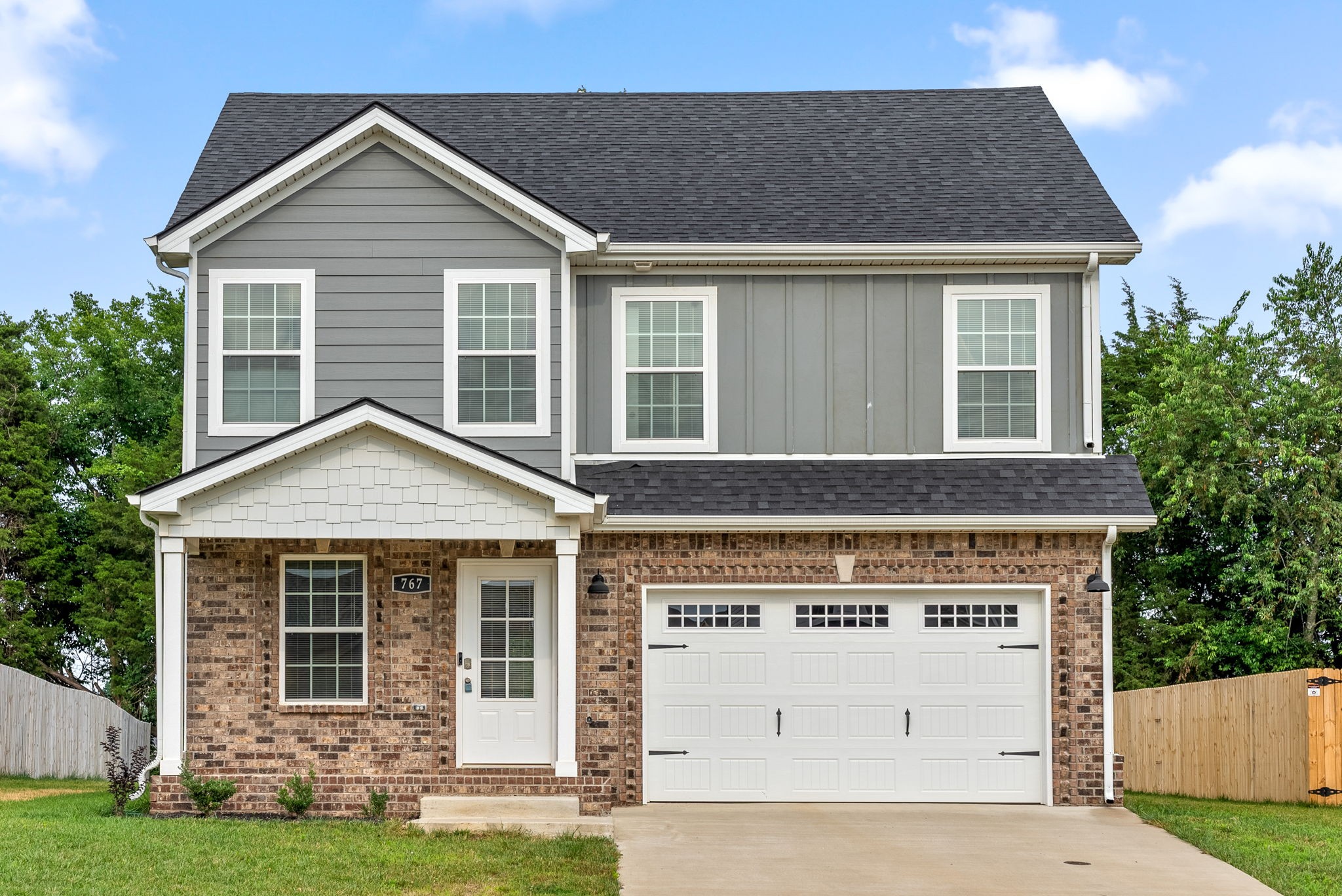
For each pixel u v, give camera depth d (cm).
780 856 1170
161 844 1138
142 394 3591
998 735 1458
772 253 1496
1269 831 1304
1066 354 1528
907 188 1644
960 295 1535
